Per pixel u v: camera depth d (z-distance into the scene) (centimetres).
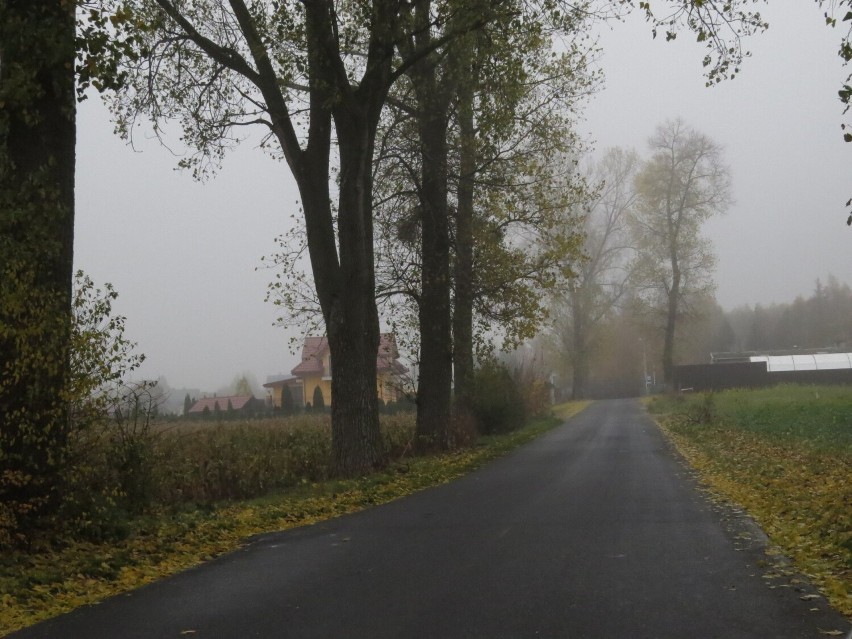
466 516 1276
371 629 665
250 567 949
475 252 2555
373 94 1864
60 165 1176
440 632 650
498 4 1842
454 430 2800
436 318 2611
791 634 611
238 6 1747
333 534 1160
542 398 5034
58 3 1120
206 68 1889
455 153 2491
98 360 1089
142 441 1266
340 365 1961
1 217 1021
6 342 1028
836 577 762
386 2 1742
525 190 2511
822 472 1588
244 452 2022
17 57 1082
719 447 2455
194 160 1923
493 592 773
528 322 2586
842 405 3378
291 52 1839
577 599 736
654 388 9106
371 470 1964
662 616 672
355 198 1922
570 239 2509
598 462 2170
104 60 1104
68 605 800
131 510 1250
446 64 2230
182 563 999
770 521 1103
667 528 1092
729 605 698
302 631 668
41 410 1051
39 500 1053
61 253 1168
